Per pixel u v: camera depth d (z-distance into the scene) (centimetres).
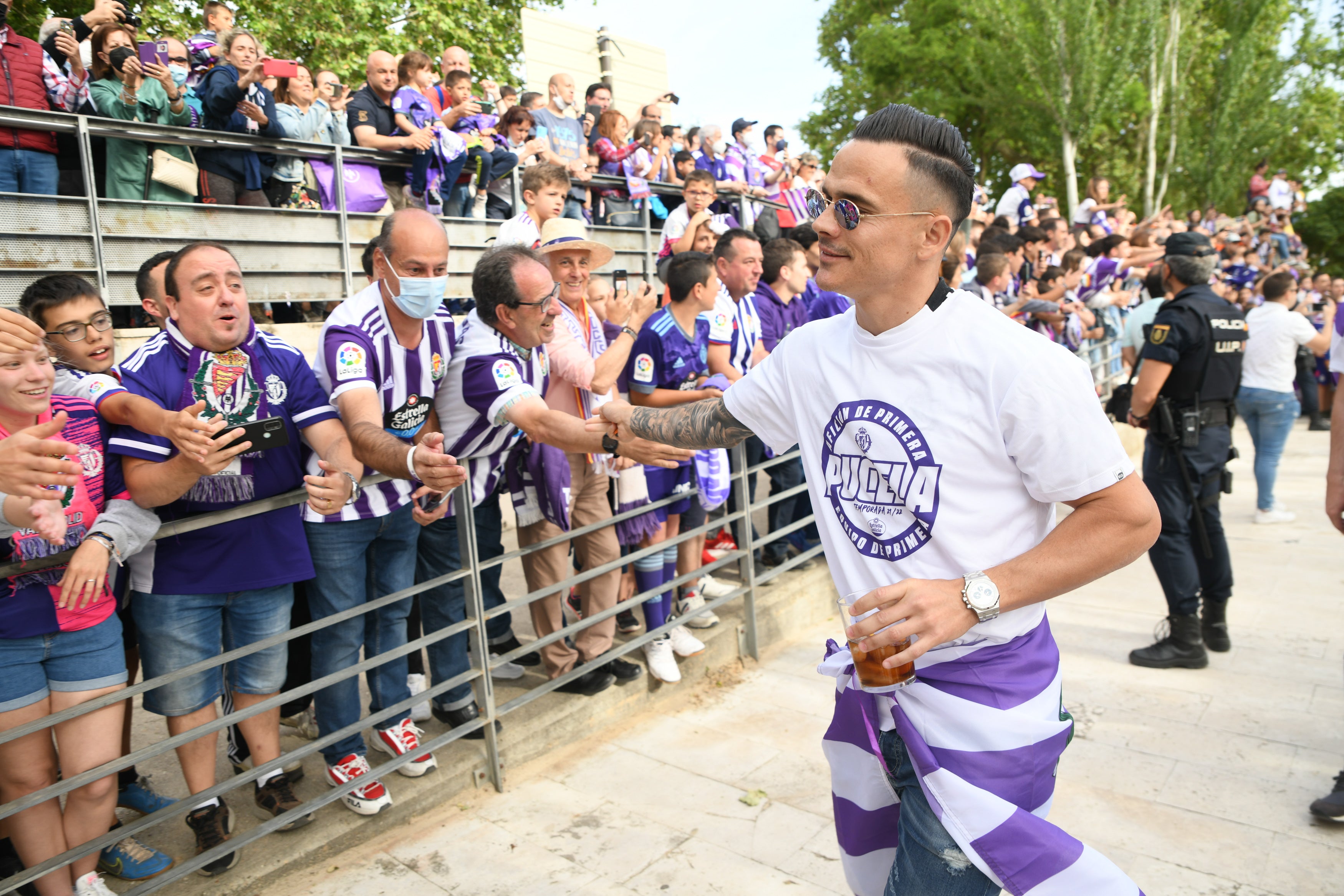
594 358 355
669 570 404
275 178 514
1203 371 376
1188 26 2145
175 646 232
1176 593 386
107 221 434
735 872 252
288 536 244
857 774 161
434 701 318
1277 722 334
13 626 198
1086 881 132
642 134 783
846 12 2636
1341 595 469
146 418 209
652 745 333
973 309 136
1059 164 2342
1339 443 257
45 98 423
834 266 138
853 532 151
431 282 248
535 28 988
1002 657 143
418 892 244
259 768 238
